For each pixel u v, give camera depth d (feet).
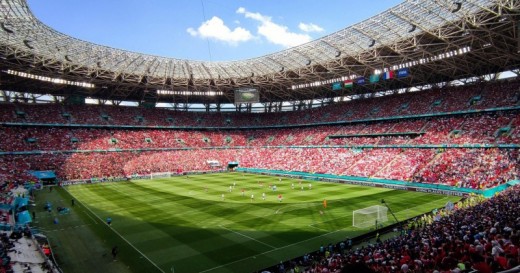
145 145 326.03
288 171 289.12
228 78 304.30
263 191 206.59
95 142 302.45
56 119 301.02
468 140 220.02
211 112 406.21
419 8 170.71
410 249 71.10
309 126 355.36
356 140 293.43
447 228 82.38
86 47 237.04
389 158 246.47
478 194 168.76
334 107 353.51
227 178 274.57
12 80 270.26
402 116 279.28
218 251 105.09
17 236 112.27
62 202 180.24
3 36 196.65
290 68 266.98
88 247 110.01
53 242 115.03
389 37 198.49
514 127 207.41
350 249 104.83
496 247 41.98
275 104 405.80
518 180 165.27
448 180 193.47
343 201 172.45
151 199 185.47
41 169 250.16
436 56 205.16
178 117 380.58
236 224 133.28
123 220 141.49
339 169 260.83
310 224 131.54
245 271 90.68
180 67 286.25
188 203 173.06
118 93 337.31
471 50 201.26
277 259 98.32
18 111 288.30
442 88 279.08
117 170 277.64
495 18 159.43
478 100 243.81
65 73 258.98
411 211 148.15
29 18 186.91
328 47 231.50
